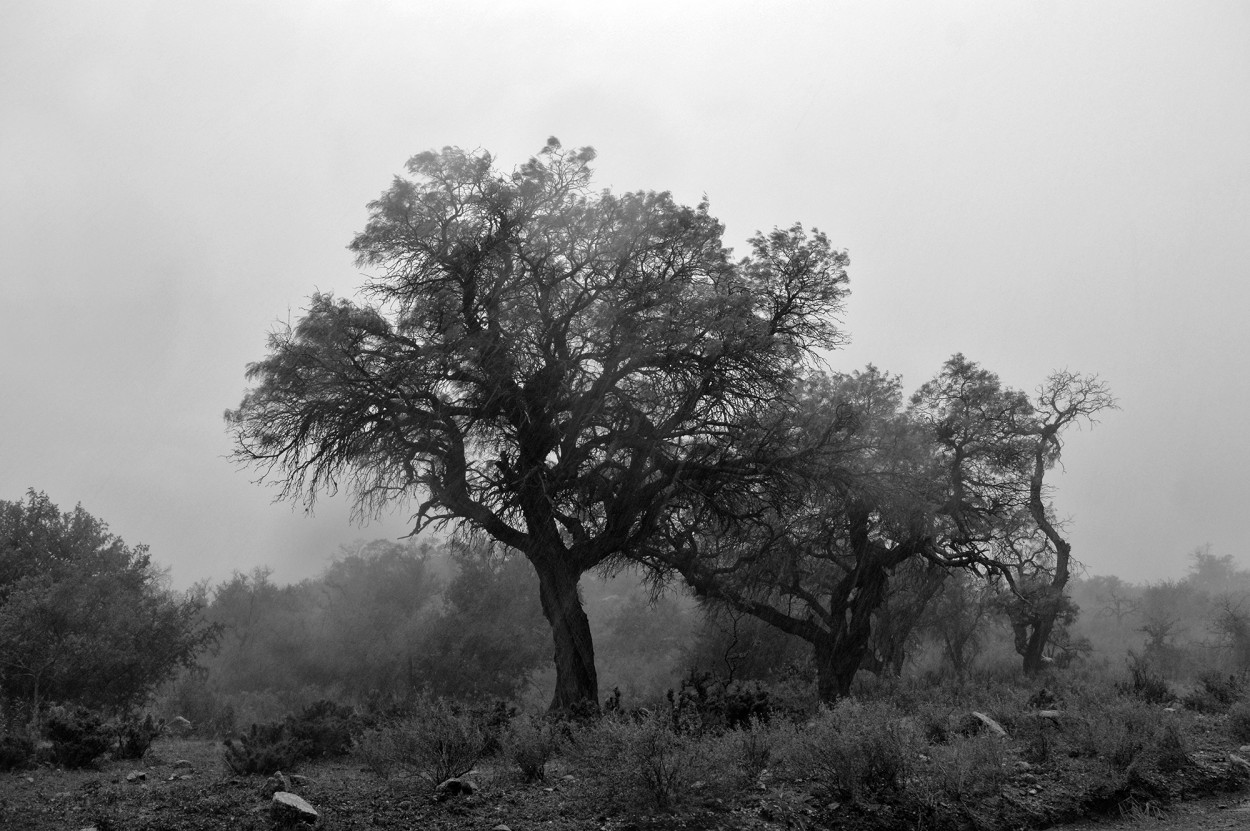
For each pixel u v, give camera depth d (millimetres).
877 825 9398
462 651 42781
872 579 28984
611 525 22000
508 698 40844
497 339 20453
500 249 21109
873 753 10148
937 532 30484
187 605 28062
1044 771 11406
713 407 22391
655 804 9711
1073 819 10047
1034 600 35156
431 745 11125
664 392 21953
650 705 17156
